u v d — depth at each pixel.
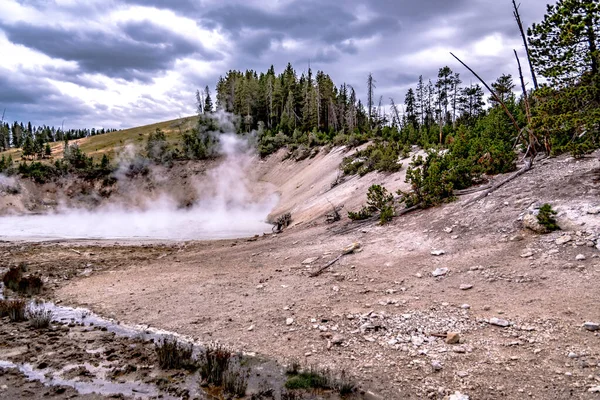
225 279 13.44
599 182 11.84
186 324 9.51
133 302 11.56
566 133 16.47
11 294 12.94
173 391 6.20
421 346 7.23
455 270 10.59
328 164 43.66
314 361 7.12
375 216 18.08
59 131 159.25
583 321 7.00
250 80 88.19
